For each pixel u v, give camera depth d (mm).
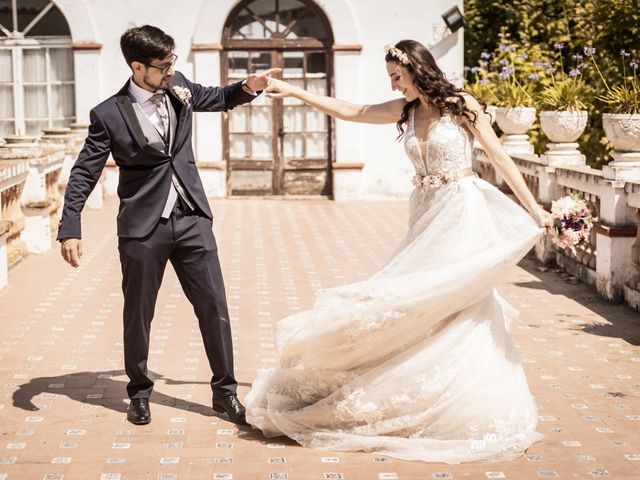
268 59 14242
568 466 4098
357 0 13961
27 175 9336
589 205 8039
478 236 4359
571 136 8797
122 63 14102
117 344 6145
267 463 4117
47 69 14531
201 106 4785
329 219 12312
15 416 4711
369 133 14219
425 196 4535
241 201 14094
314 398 4484
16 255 8961
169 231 4531
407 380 4242
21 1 14406
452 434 4270
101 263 9039
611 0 12258
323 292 4348
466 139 4473
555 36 14914
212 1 13844
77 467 4055
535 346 6125
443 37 13992
